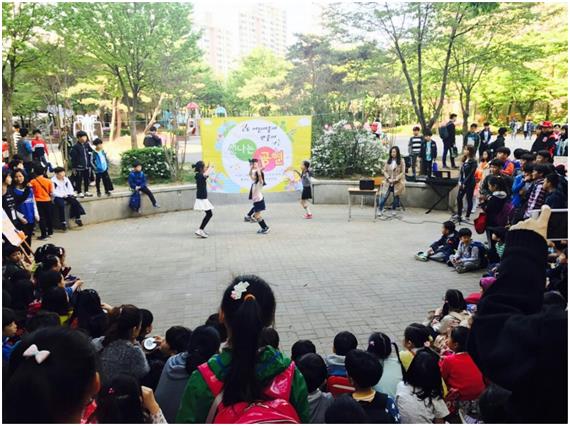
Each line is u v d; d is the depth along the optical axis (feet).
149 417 8.08
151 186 44.70
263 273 24.57
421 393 9.66
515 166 32.27
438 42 48.34
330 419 7.25
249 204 45.29
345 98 59.93
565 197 20.36
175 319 19.20
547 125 44.50
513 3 44.27
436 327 14.74
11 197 26.81
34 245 30.96
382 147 50.72
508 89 72.23
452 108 97.71
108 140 77.87
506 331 4.01
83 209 36.24
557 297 10.71
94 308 13.80
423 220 37.06
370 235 32.45
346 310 19.62
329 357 11.34
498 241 23.59
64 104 55.57
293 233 33.32
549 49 58.44
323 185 44.70
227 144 40.65
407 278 23.52
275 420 5.60
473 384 10.18
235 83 123.13
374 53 53.78
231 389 5.84
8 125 45.75
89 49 50.26
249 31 316.19
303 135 41.04
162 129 76.23
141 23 50.21
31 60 44.57
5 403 4.19
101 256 28.30
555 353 3.79
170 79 54.19
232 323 6.16
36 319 11.67
